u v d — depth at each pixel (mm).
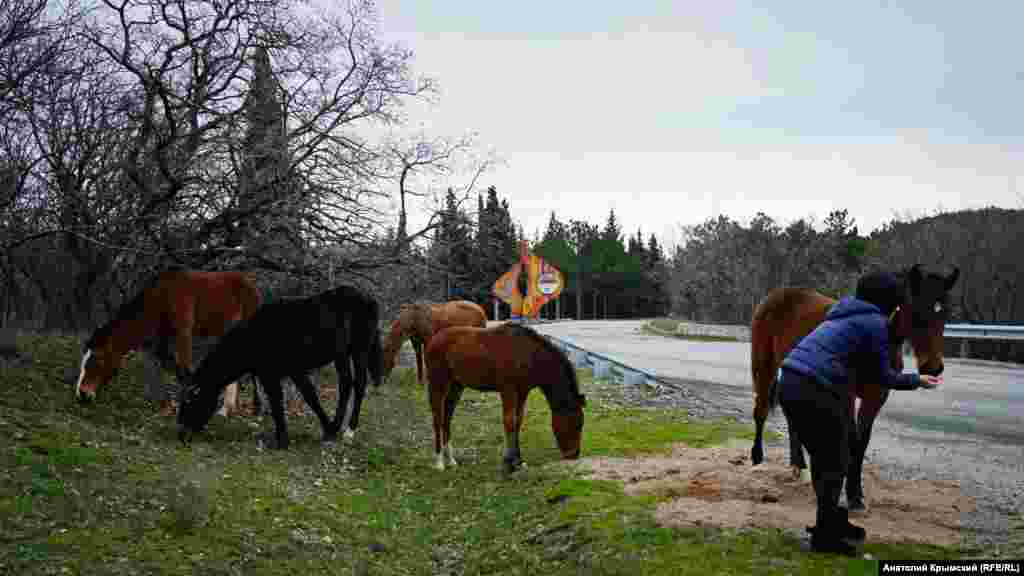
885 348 4301
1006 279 23953
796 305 6047
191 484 5363
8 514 4320
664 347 24016
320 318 8094
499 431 9477
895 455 7367
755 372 6488
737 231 42531
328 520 5543
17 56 7457
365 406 10906
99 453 5832
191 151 9992
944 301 4938
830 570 3994
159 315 8094
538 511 5770
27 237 8461
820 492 4293
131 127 9328
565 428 7246
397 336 11789
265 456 7352
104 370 7773
